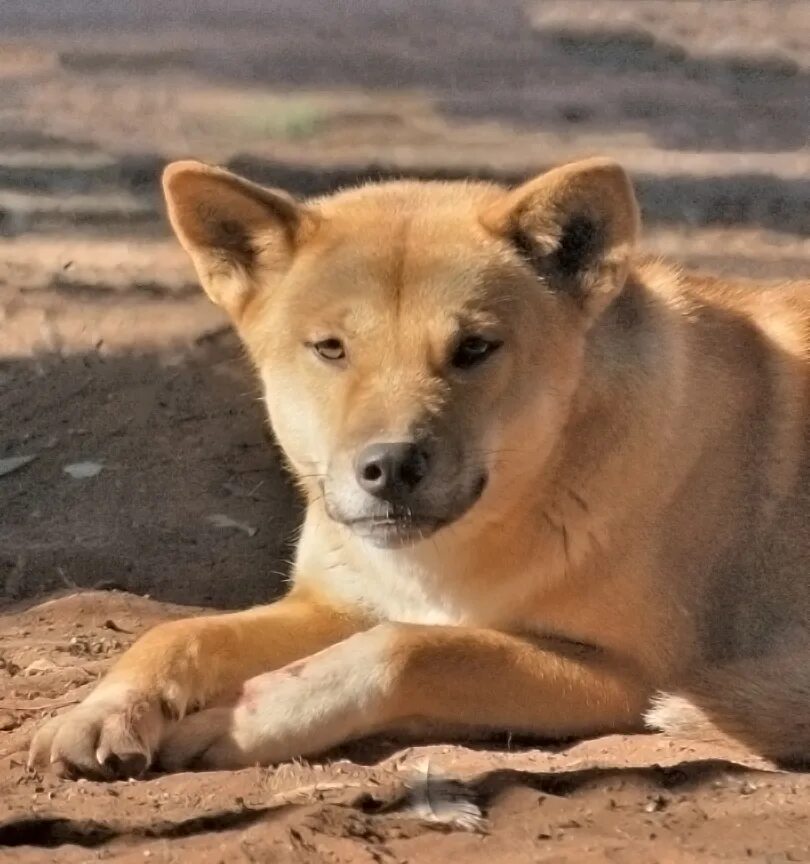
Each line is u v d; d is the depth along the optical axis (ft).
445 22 188.34
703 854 38.19
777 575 52.80
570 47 175.42
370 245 48.73
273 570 66.95
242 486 73.67
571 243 49.29
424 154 134.41
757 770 44.65
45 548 67.92
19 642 57.21
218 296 51.90
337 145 137.08
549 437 48.49
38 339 90.94
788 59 168.04
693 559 51.47
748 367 53.88
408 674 46.83
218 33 185.37
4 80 163.22
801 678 51.34
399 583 51.34
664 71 164.76
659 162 132.26
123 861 37.70
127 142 138.31
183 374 85.46
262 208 49.98
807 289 58.85
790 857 38.14
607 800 42.14
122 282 100.78
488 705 48.16
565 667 49.14
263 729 45.55
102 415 80.48
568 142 139.23
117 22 192.34
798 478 53.57
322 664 46.75
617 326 51.11
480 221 49.52
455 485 45.93
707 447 51.90
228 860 37.63
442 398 46.29
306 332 48.44
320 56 172.96
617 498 49.70
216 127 143.23
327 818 39.91
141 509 71.67
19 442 77.66
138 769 44.21
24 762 44.62
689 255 108.37
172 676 46.29
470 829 40.14
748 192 123.13
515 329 47.67
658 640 50.67
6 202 120.67
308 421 48.78
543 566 49.47
